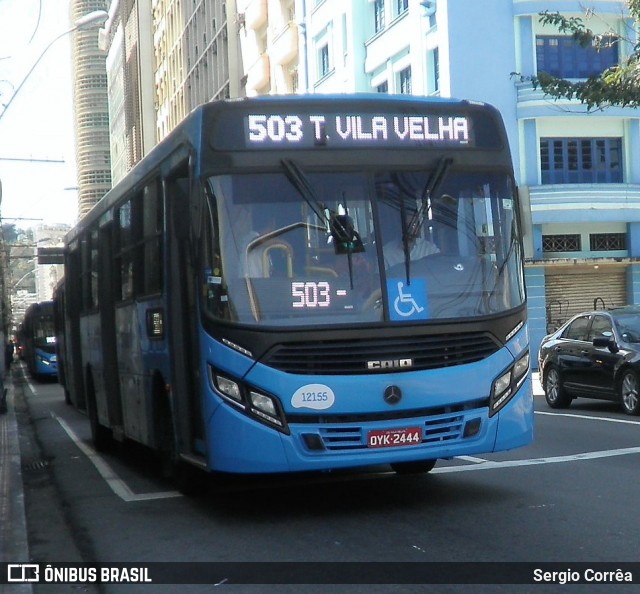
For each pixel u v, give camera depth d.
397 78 35.50
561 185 32.50
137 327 11.38
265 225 8.54
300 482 11.01
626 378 17.05
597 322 18.34
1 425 21.48
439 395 8.48
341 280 8.51
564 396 18.98
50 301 46.59
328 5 39.78
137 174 11.37
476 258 8.90
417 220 8.77
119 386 12.87
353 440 8.33
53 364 45.53
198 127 8.73
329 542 7.90
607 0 32.38
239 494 10.44
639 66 19.09
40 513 10.25
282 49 44.53
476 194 9.06
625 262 33.41
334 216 8.62
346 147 8.81
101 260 13.81
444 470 11.27
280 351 8.28
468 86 31.88
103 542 8.47
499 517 8.51
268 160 8.68
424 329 8.52
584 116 32.69
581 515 8.43
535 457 12.02
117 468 13.44
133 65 95.50
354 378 8.30
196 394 8.89
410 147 8.96
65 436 19.00
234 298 8.39
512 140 32.34
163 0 80.75
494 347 8.77
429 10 32.75
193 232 8.64
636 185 33.12
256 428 8.23
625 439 13.56
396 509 9.11
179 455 9.65
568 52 32.81
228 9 55.28
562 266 33.19
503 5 32.19
